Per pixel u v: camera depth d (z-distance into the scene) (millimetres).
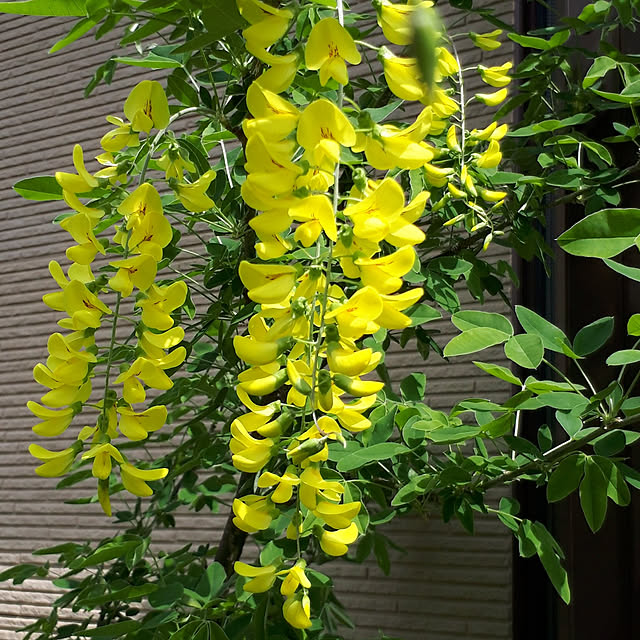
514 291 1161
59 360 549
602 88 1094
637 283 1062
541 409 1093
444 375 1247
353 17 691
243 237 803
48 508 1666
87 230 549
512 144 953
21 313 1825
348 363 480
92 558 675
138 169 604
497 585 1133
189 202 581
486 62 1296
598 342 662
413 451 756
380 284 479
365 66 1379
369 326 479
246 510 514
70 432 1662
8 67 1985
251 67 725
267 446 511
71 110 1856
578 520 1029
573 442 721
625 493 664
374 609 1222
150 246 530
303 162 466
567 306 1088
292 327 490
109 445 544
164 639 696
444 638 1156
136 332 552
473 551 1161
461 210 826
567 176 823
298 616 509
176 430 1063
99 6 604
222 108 752
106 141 567
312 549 927
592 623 1005
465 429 669
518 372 1150
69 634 858
